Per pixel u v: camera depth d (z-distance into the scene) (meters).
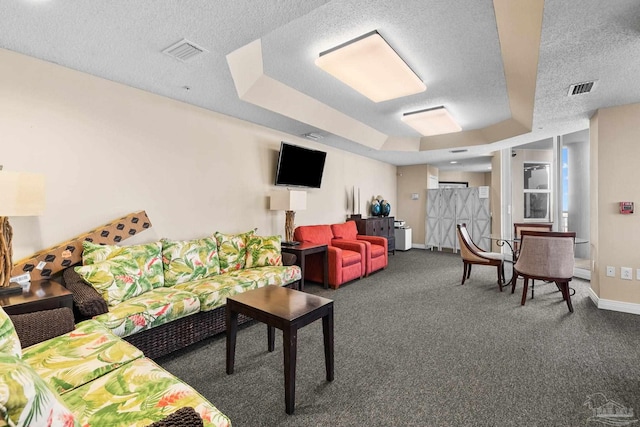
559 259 3.12
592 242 3.59
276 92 3.40
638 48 2.09
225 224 3.67
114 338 1.53
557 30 1.88
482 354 2.24
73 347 1.42
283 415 1.59
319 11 2.12
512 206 6.17
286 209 3.93
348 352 2.28
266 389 1.82
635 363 2.10
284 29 2.34
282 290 2.19
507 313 3.11
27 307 1.67
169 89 2.91
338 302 3.49
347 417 1.57
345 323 2.86
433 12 2.12
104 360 1.31
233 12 1.80
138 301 2.13
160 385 1.16
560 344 2.39
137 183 2.86
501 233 6.52
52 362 1.29
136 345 2.01
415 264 5.84
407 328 2.73
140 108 2.89
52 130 2.36
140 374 1.23
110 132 2.68
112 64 2.40
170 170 3.12
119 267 2.21
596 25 1.82
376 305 3.38
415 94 3.69
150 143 2.96
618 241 3.21
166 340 2.17
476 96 3.76
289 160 4.32
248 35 2.04
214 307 2.43
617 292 3.20
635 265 3.12
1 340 1.04
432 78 3.23
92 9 1.73
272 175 4.31
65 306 1.80
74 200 2.47
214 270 3.01
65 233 2.42
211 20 1.87
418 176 7.99
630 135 3.16
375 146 5.63
